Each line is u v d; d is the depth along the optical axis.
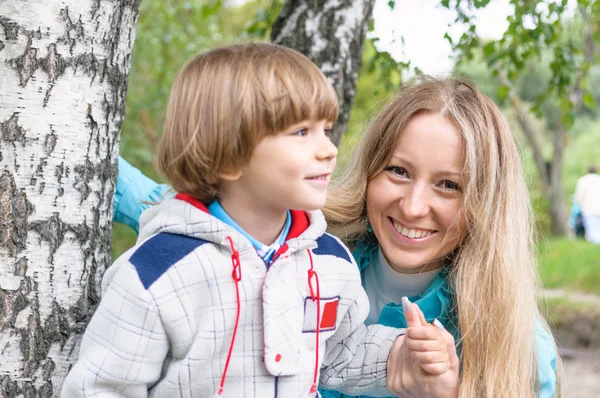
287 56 1.38
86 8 1.48
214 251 1.37
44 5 1.43
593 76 16.84
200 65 1.39
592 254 7.89
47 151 1.45
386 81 3.48
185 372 1.37
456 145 1.67
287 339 1.41
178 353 1.38
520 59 4.09
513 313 1.72
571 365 5.56
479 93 1.81
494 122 1.77
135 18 1.62
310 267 1.49
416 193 1.68
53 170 1.46
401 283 1.86
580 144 15.94
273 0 3.58
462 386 1.68
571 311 6.07
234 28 6.34
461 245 1.78
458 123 1.68
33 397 1.46
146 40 5.13
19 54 1.42
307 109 1.32
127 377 1.33
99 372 1.33
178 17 5.62
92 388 1.33
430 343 1.50
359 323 1.65
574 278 7.21
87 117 1.50
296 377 1.44
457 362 1.59
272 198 1.36
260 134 1.31
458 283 1.74
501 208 1.74
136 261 1.35
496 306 1.71
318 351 1.48
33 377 1.46
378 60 3.50
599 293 6.80
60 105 1.46
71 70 1.47
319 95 1.34
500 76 4.29
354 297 1.59
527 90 13.30
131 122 5.22
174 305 1.33
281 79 1.32
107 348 1.33
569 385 5.14
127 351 1.32
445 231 1.71
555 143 11.14
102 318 1.34
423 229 1.71
